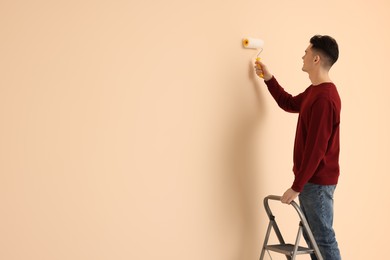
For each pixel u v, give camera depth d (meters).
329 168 2.49
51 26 2.06
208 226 2.54
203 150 2.51
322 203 2.47
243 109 2.69
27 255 1.99
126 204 2.25
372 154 3.49
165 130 2.38
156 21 2.35
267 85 2.74
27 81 2.00
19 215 1.97
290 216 2.93
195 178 2.48
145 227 2.31
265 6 2.80
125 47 2.25
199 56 2.50
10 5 1.97
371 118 3.48
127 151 2.25
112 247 2.21
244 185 2.70
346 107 3.30
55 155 2.06
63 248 2.07
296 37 2.98
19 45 1.98
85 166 2.13
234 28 2.65
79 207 2.12
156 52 2.35
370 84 3.48
